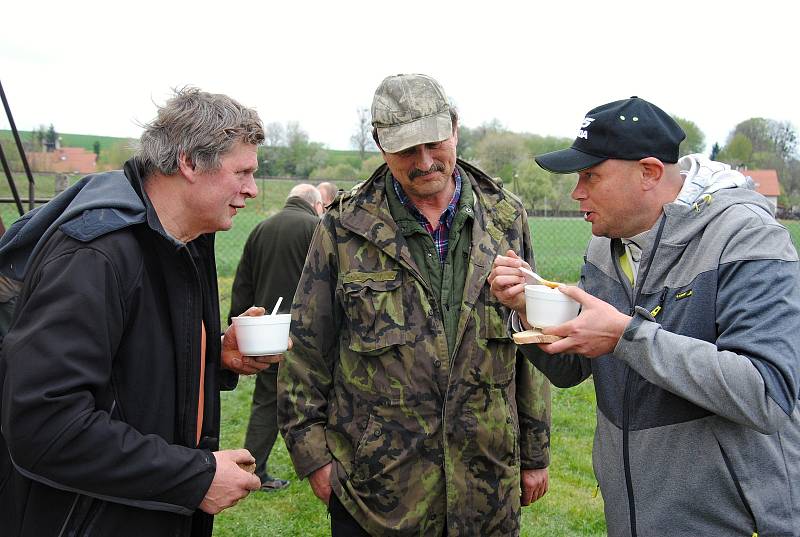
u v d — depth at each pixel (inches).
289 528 144.2
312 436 86.7
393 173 84.2
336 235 87.7
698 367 58.7
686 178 70.4
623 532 70.4
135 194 62.8
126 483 57.1
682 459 65.1
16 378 54.1
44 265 57.2
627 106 68.9
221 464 61.8
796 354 58.4
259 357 76.3
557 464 178.9
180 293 63.1
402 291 83.7
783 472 63.3
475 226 85.7
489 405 83.6
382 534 82.6
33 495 59.4
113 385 60.3
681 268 66.5
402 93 80.4
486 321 83.4
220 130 63.1
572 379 82.7
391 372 82.4
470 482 83.1
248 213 688.4
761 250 61.3
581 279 80.2
